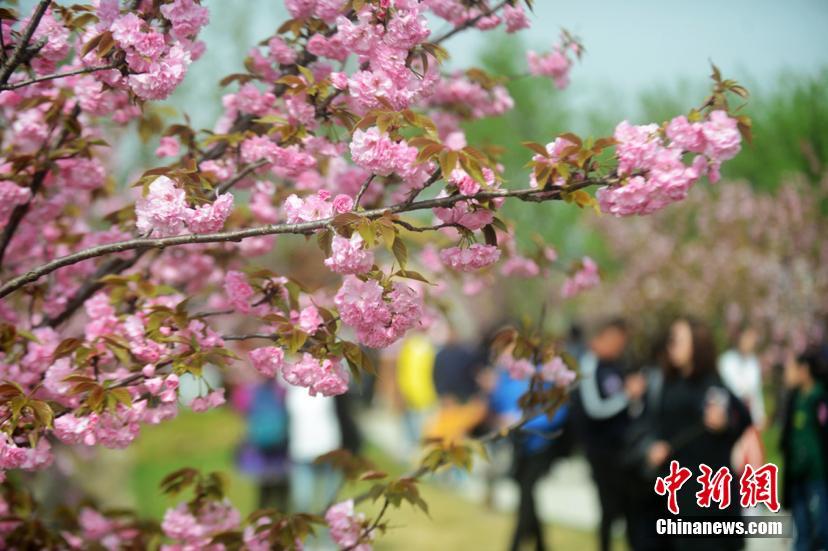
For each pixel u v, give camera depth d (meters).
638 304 31.98
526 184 4.84
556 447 14.69
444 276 7.76
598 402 13.80
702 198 30.89
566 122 35.81
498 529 18.61
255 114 5.99
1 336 5.34
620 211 4.45
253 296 5.34
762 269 27.50
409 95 4.68
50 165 5.86
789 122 27.12
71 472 13.00
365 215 4.30
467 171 4.25
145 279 6.41
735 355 18.14
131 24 4.48
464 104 7.16
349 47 4.72
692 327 10.88
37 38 4.84
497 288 34.19
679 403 10.88
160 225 4.51
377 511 16.61
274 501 16.33
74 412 4.61
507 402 17.25
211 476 5.95
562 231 37.03
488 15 6.21
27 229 6.55
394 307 4.45
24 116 6.03
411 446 27.34
